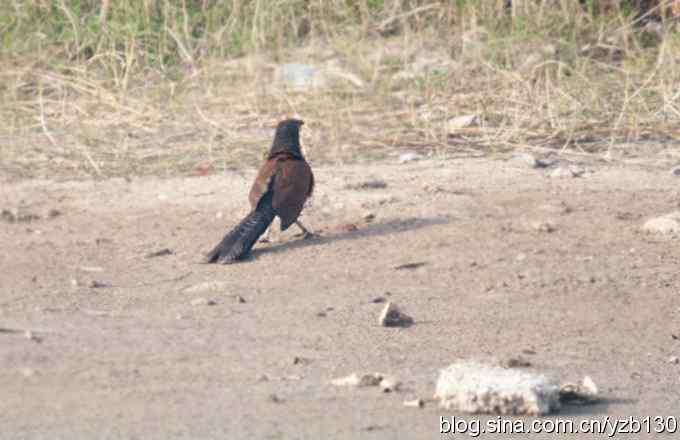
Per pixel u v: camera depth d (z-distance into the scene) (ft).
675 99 88.02
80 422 35.22
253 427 35.35
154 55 97.04
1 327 45.19
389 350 45.32
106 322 46.98
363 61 94.73
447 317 50.29
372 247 59.93
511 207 66.74
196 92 91.04
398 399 39.09
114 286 53.36
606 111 86.53
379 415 37.19
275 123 84.38
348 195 68.64
